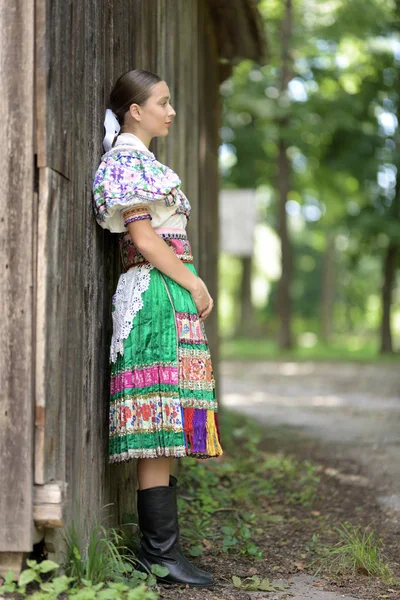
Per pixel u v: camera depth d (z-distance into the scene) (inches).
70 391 126.9
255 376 628.7
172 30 224.1
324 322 1460.4
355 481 234.8
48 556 121.5
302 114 837.2
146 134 145.0
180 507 188.1
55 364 120.3
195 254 268.4
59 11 122.7
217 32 326.0
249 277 1227.9
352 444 295.9
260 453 271.3
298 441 302.2
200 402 135.0
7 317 116.0
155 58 199.5
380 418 370.3
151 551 137.6
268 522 190.1
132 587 127.6
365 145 872.9
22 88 116.8
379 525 187.6
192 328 136.0
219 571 148.3
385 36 815.7
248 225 929.5
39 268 116.4
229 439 289.3
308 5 840.3
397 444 295.4
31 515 115.4
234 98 848.9
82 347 133.2
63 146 123.6
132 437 133.0
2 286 116.1
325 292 1459.2
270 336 1572.3
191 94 259.4
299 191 1035.9
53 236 119.2
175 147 228.2
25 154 116.6
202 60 289.3
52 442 119.3
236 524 184.7
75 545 124.6
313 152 909.2
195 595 131.3
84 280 134.5
